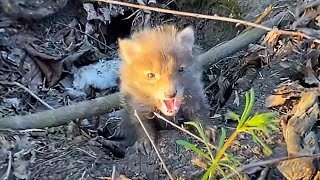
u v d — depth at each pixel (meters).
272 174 0.32
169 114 0.36
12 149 0.37
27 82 0.50
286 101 0.38
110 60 0.56
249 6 0.54
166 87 0.35
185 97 0.37
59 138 0.40
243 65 0.47
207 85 0.48
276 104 0.38
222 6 0.57
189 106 0.38
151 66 0.36
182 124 0.38
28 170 0.35
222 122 0.39
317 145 0.33
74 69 0.53
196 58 0.39
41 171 0.35
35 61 0.52
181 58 0.36
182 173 0.33
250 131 0.25
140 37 0.38
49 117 0.41
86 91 0.51
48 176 0.35
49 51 0.54
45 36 0.56
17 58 0.52
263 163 0.28
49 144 0.39
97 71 0.53
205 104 0.39
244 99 0.41
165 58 0.36
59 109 0.42
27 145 0.38
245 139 0.35
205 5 0.59
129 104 0.38
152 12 0.61
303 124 0.33
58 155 0.37
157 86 0.36
